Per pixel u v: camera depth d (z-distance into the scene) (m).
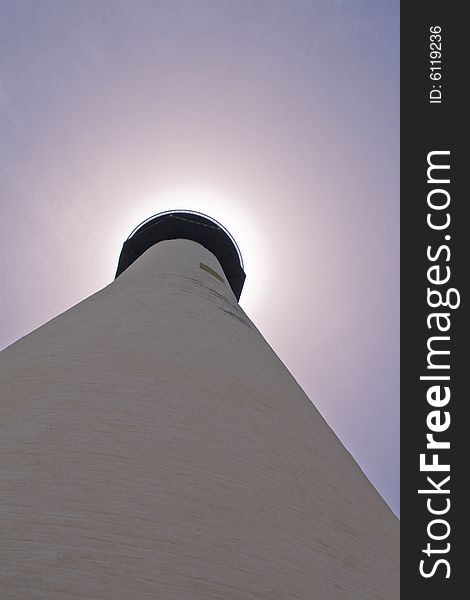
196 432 5.39
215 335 8.51
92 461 4.53
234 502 4.62
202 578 3.74
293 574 4.20
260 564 4.11
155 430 5.17
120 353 6.72
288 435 6.48
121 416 5.26
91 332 7.49
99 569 3.54
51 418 5.15
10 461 4.50
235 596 3.73
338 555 4.84
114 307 8.79
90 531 3.80
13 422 5.20
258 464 5.39
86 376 6.06
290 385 8.97
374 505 7.02
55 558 3.54
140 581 3.54
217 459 5.11
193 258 15.16
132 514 4.05
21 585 3.32
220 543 4.11
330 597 4.25
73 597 3.31
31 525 3.79
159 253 15.30
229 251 20.59
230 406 6.27
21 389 6.00
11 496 4.05
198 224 20.38
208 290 11.67
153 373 6.30
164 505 4.24
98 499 4.11
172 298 9.80
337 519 5.46
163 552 3.81
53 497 4.06
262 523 4.56
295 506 5.09
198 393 6.19
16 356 7.24
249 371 7.63
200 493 4.54
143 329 7.69
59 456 4.55
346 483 6.61
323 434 7.95
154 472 4.58
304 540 4.68
